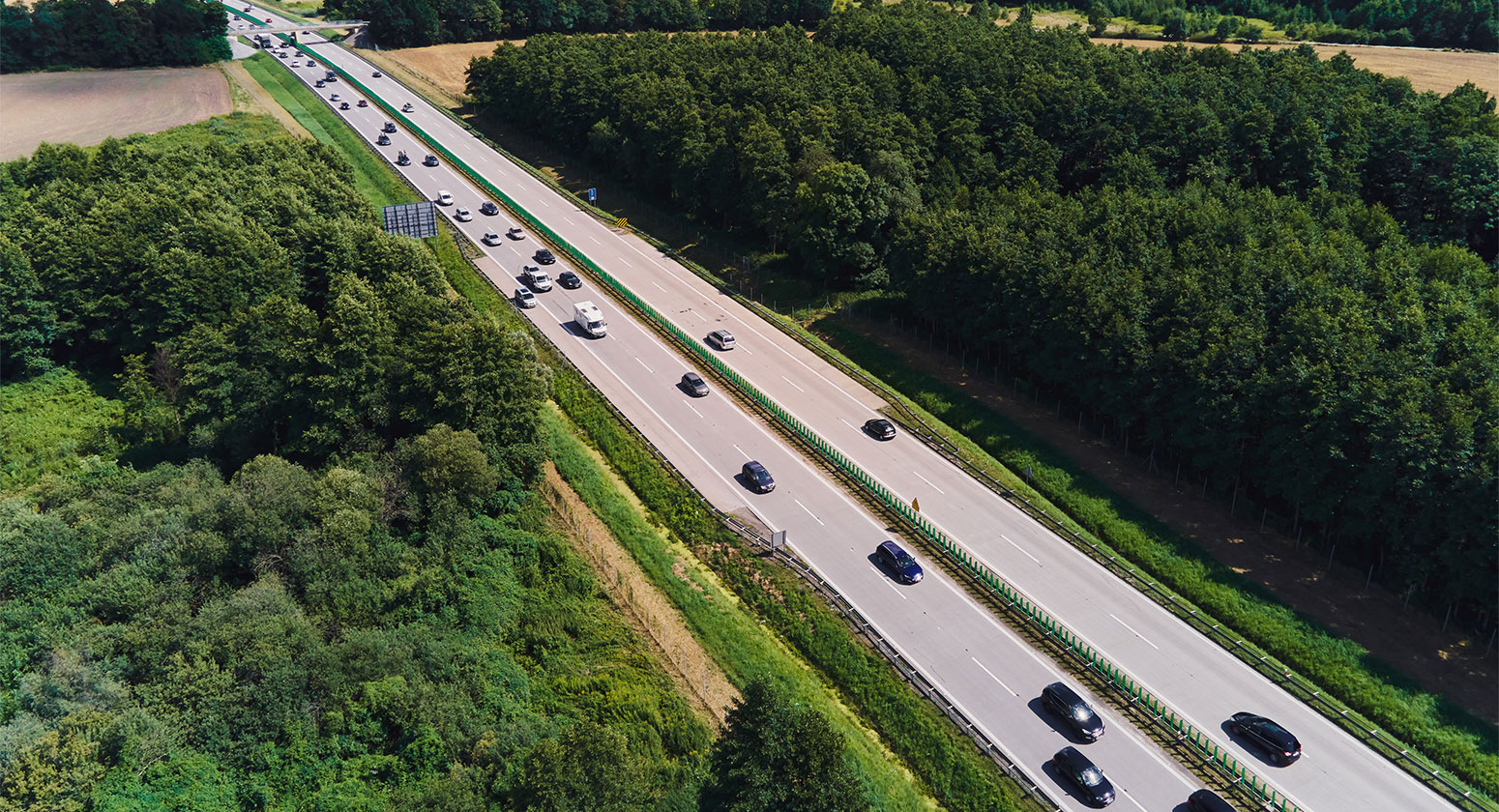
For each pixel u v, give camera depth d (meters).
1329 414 70.00
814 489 83.38
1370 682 63.03
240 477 72.19
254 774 51.78
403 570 67.56
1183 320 81.06
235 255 98.25
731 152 133.25
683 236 142.12
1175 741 58.47
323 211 119.69
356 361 81.12
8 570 58.84
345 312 82.06
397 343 85.56
